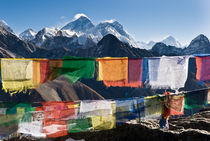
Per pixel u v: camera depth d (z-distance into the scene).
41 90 93.00
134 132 7.41
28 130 6.42
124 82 7.20
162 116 7.66
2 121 6.32
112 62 7.11
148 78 7.39
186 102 7.97
